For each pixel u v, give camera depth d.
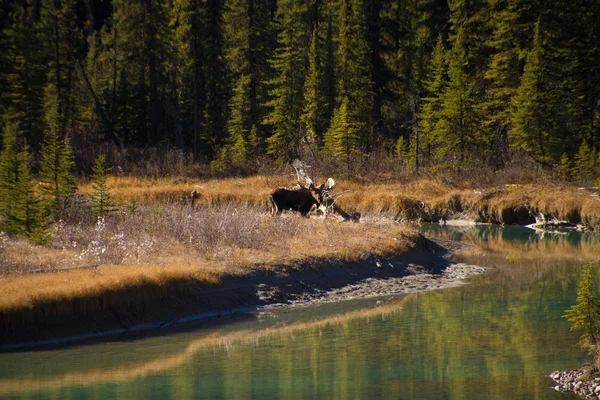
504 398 29.59
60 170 68.88
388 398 29.67
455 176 118.56
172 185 108.94
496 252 72.94
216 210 67.44
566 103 134.62
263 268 50.97
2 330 36.88
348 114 128.62
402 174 122.38
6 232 57.88
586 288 33.12
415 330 42.00
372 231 66.88
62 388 31.05
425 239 71.00
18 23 148.12
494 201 101.25
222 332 41.31
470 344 38.69
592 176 112.12
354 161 128.25
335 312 46.66
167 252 52.75
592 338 33.09
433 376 32.91
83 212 66.75
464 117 128.62
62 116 143.62
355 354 36.88
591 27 139.50
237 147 137.00
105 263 47.91
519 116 126.25
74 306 39.47
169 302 43.69
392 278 56.66
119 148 139.75
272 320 44.31
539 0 141.75
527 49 140.00
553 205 97.06
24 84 131.12
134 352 36.97
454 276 59.66
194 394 30.25
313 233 63.19
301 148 142.62
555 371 33.59
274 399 29.52
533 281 57.59
